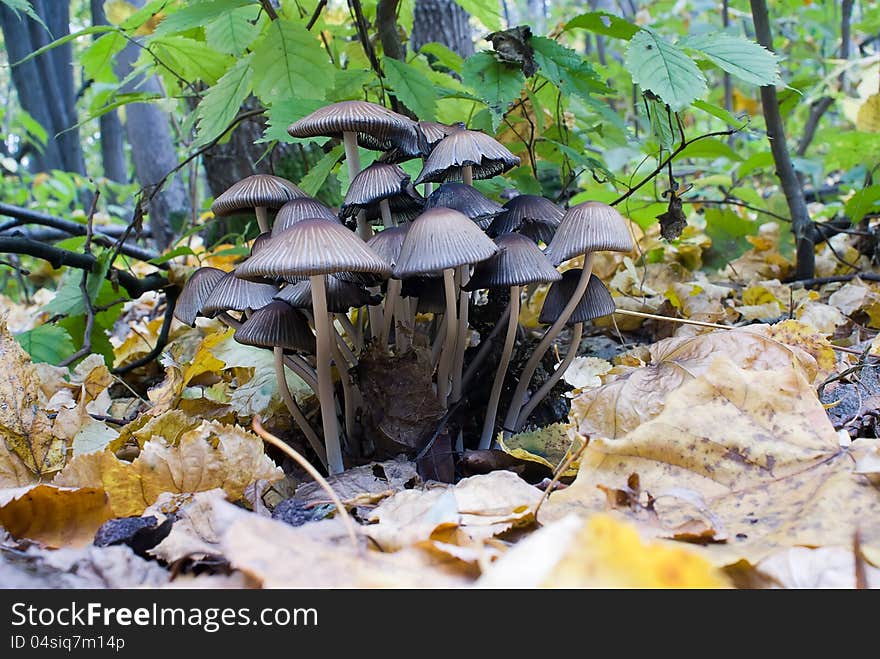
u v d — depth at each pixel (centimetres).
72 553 27
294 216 36
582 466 30
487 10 51
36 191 101
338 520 29
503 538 29
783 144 52
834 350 39
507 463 36
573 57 42
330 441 36
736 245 58
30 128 100
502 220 38
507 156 36
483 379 41
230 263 73
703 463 30
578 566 21
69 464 32
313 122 36
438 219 33
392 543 28
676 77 37
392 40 48
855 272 55
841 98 59
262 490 32
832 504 28
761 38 49
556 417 41
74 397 42
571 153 47
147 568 27
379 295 38
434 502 31
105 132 134
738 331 36
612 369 38
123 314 77
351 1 47
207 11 42
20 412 35
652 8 109
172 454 32
